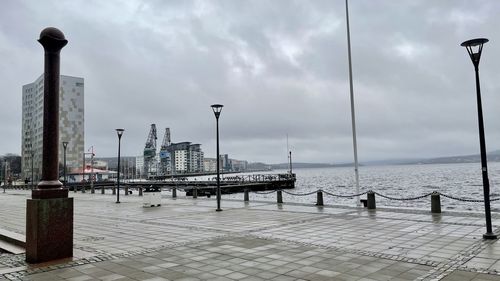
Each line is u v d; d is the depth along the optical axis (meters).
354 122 22.97
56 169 10.37
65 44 10.56
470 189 65.81
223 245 11.87
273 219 17.84
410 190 68.94
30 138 137.25
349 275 8.28
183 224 17.08
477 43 11.96
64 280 8.31
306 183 108.38
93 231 15.47
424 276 8.07
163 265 9.50
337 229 14.48
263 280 8.08
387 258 9.70
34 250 9.77
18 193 58.06
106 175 150.62
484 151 12.05
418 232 13.36
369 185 90.38
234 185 67.12
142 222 18.22
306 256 10.12
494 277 7.89
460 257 9.60
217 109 23.45
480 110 12.09
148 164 192.75
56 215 10.09
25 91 150.62
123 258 10.28
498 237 11.96
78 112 138.38
